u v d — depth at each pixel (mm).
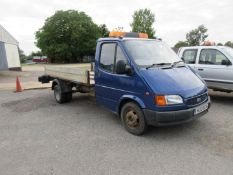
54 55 58219
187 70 5195
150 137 4766
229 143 4367
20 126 5797
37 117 6512
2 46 21969
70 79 7129
